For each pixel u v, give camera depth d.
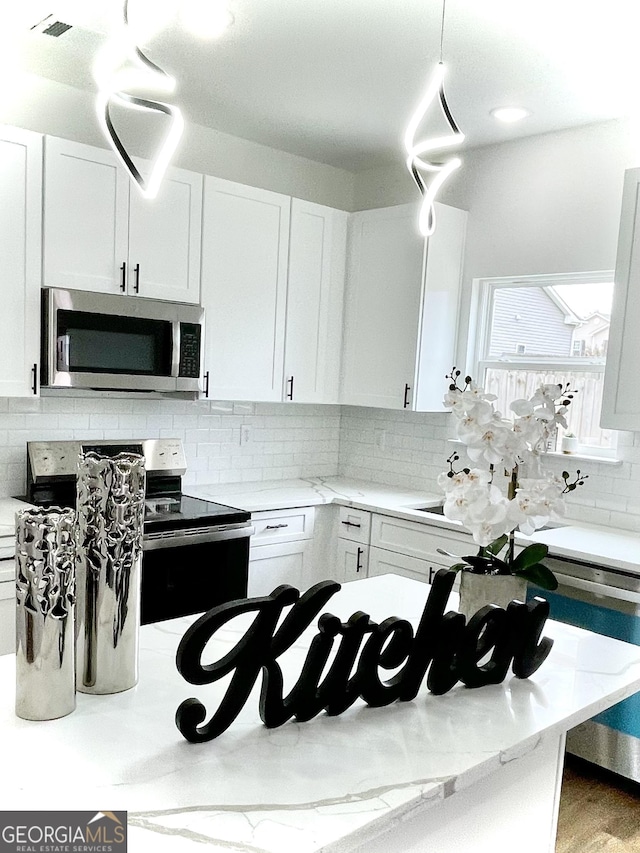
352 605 1.96
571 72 2.74
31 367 2.80
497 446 1.53
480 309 3.86
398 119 3.35
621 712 2.75
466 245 3.82
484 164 3.74
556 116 3.22
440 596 1.36
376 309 3.83
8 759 1.09
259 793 1.02
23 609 1.19
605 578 2.69
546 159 3.49
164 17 2.42
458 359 3.88
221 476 3.90
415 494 3.89
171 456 3.56
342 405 4.46
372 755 1.15
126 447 3.42
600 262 3.31
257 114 3.40
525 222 3.58
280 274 3.64
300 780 1.06
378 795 1.04
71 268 2.87
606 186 3.28
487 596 1.60
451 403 1.59
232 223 3.41
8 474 3.12
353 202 4.37
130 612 1.33
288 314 3.70
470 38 2.51
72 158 2.84
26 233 2.74
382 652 1.37
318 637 1.23
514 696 1.42
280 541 3.50
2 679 1.38
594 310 3.44
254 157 3.85
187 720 1.13
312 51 2.68
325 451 4.43
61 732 1.18
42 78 3.09
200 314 3.26
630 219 2.88
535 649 1.52
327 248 3.87
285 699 1.23
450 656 1.38
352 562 3.67
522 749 1.23
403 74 2.84
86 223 2.90
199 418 3.77
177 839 0.92
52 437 3.24
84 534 1.28
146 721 1.23
